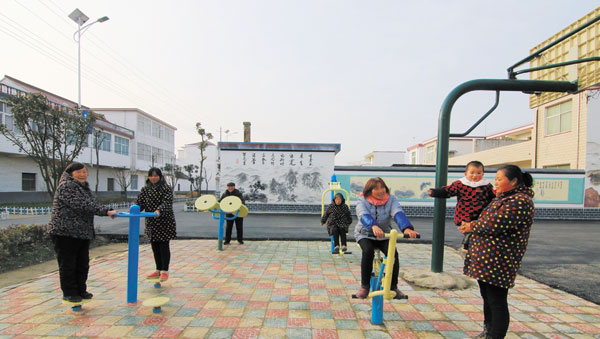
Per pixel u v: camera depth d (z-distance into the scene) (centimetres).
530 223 238
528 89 450
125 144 3111
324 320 320
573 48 499
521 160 1847
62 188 328
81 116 1304
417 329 303
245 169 1442
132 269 359
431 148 3147
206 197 650
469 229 259
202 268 520
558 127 1552
